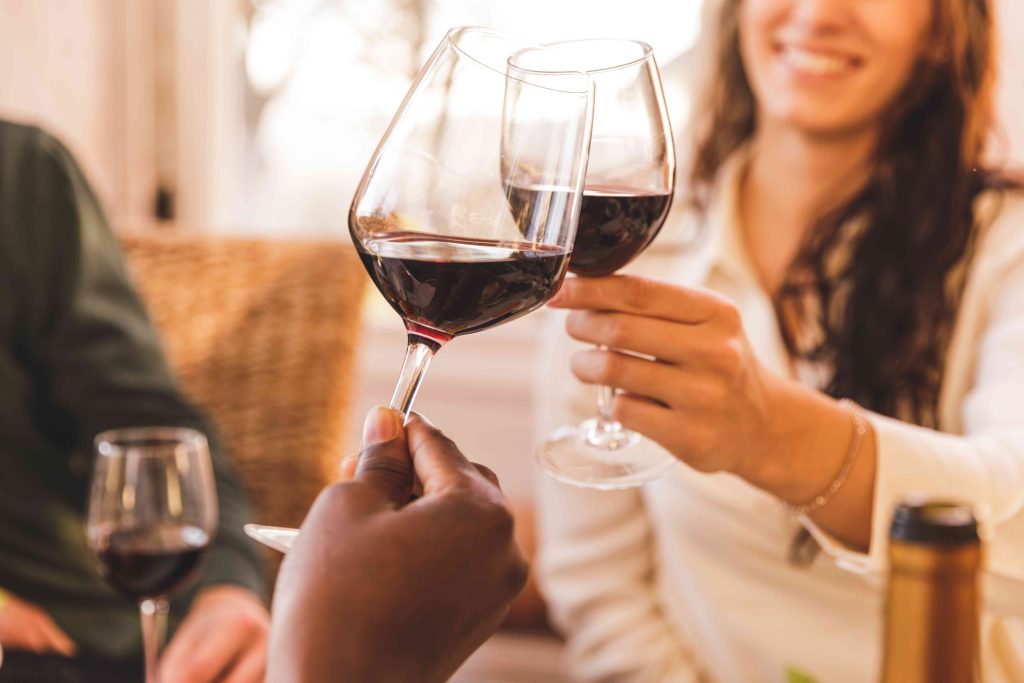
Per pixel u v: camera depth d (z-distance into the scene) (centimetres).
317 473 186
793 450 105
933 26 149
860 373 152
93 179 270
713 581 155
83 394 166
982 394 137
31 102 252
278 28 275
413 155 71
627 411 98
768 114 159
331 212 280
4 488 163
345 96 274
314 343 191
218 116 279
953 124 152
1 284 169
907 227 151
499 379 265
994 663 137
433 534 56
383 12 269
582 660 170
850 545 111
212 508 124
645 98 91
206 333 194
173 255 201
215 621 134
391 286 73
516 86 71
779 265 165
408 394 73
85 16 262
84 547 166
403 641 56
